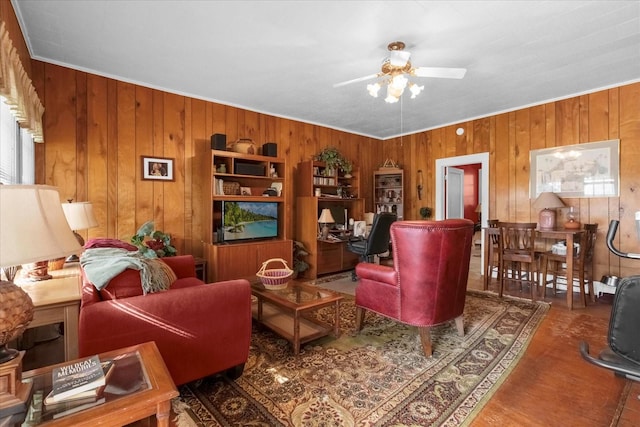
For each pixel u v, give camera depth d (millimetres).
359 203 5895
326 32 2639
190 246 4141
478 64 3250
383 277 2586
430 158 5895
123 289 1684
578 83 3812
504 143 4871
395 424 1660
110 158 3559
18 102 1975
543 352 2461
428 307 2398
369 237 4555
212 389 1965
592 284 3791
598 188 4016
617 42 2816
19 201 1001
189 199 4137
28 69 2924
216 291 1906
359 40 2768
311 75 3525
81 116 3379
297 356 2391
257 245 4273
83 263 1820
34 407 995
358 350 2496
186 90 4008
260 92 4078
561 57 3109
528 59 3143
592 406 1803
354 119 5363
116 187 3600
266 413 1746
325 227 5262
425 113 5020
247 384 2020
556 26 2547
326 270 5246
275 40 2768
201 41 2791
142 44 2850
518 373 2158
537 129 4531
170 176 3982
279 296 2688
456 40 2766
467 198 9375
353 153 6203
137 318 1646
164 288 1844
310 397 1890
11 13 2215
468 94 4164
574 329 2914
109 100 3541
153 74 3518
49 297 1826
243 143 4406
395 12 2355
